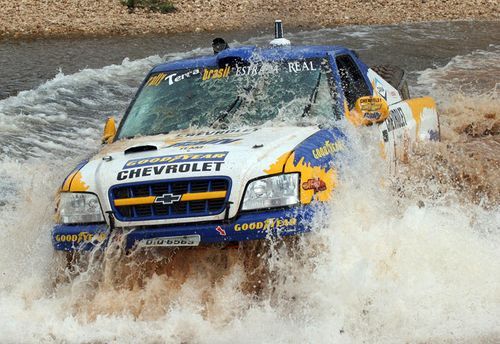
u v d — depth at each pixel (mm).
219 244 8398
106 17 38375
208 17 39125
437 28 35688
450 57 28562
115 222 8547
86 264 8922
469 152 14844
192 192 8336
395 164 11133
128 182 8547
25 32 35250
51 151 17094
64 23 36938
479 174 13242
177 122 10344
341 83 10594
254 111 10188
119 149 9695
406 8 41406
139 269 8766
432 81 23891
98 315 8477
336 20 38688
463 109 19344
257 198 8266
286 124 9867
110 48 32219
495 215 10602
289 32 35438
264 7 41406
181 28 37000
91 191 8797
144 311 8539
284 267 8289
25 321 8648
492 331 7797
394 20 38750
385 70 14391
